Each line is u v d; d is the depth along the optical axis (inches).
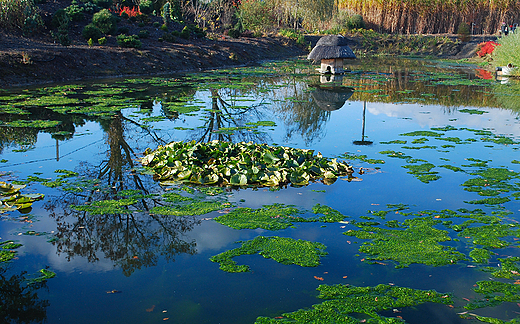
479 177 224.5
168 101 462.0
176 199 193.0
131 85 568.1
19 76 534.6
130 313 112.4
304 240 154.2
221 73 753.6
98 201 189.0
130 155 263.4
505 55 793.6
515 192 202.2
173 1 1126.4
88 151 270.8
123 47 733.9
